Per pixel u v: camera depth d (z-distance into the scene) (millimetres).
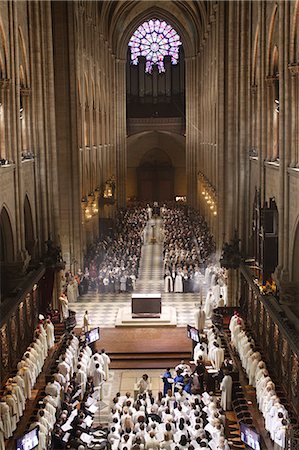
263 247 28875
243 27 36469
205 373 26406
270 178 30453
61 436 20859
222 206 44531
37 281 31641
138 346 32469
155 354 31625
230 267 36062
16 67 28891
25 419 22766
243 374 27578
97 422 24750
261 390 23484
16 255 29203
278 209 27859
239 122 37875
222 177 44438
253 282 30219
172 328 35406
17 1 30828
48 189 35812
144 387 25641
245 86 37031
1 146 28766
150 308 36500
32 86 34281
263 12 31062
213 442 20391
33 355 26438
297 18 24906
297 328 23516
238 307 35250
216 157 48938
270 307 26125
